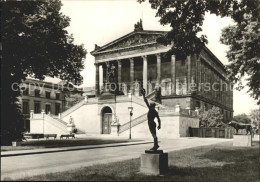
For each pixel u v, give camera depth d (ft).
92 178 38.29
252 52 80.28
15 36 90.43
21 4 89.25
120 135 178.81
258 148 89.25
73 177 38.86
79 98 304.71
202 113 204.33
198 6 56.59
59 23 103.19
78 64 121.70
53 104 275.39
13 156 67.41
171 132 169.48
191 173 44.11
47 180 36.50
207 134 185.57
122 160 58.34
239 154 71.10
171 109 176.55
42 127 205.77
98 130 206.80
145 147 95.96
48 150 78.48
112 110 201.57
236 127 100.07
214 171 46.21
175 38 58.65
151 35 241.76
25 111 246.68
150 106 45.39
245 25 76.48
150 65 258.57
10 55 93.50
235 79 94.22
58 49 106.42
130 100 196.13
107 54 263.49
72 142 114.21
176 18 58.08
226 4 54.60
